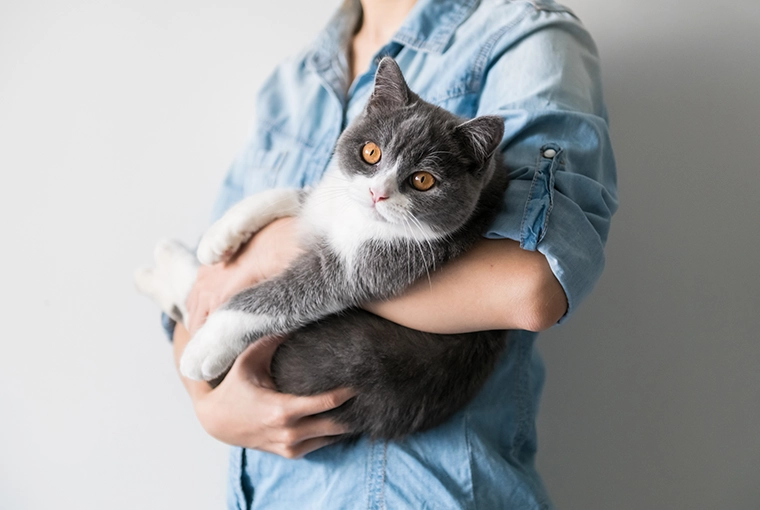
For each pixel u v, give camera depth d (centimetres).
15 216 243
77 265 242
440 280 132
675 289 209
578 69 152
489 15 169
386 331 146
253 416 141
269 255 159
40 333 245
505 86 150
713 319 207
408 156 144
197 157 239
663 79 206
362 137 153
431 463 142
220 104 238
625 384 214
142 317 240
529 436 162
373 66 184
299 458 153
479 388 150
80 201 241
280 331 152
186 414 240
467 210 137
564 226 122
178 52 236
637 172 210
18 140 241
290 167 192
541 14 160
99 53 236
